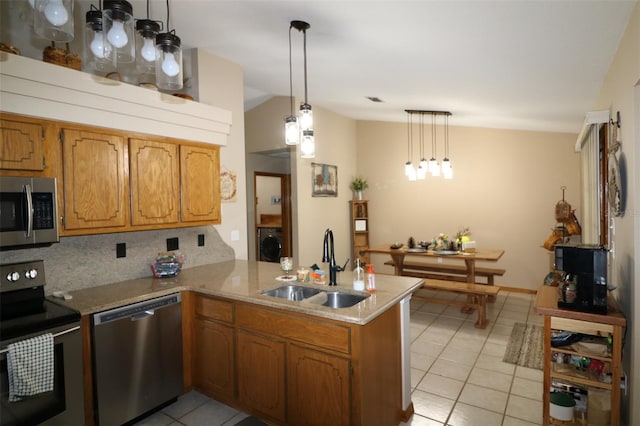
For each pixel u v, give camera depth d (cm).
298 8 215
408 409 243
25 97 199
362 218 642
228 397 251
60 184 218
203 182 307
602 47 216
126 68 295
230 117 321
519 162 541
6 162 195
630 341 206
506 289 555
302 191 530
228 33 276
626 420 217
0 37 229
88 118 226
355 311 196
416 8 186
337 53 283
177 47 169
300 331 210
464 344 362
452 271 514
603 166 316
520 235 544
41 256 237
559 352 235
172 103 273
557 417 228
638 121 183
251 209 601
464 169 581
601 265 215
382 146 652
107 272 271
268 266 332
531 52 228
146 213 265
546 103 351
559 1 164
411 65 283
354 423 192
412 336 384
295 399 215
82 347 210
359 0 188
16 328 178
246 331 236
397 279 270
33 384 179
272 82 423
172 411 254
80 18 260
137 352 235
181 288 261
